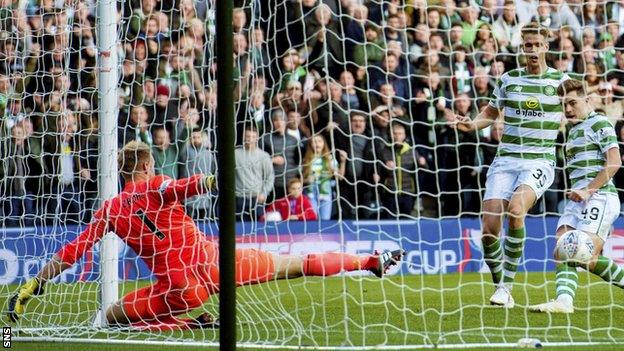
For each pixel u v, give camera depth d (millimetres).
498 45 42875
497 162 29781
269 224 41406
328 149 42156
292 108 41281
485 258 29781
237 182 38969
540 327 25062
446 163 43250
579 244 26875
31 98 37375
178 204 25141
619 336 23719
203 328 25562
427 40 40875
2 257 37000
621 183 42125
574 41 42406
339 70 42469
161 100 36469
